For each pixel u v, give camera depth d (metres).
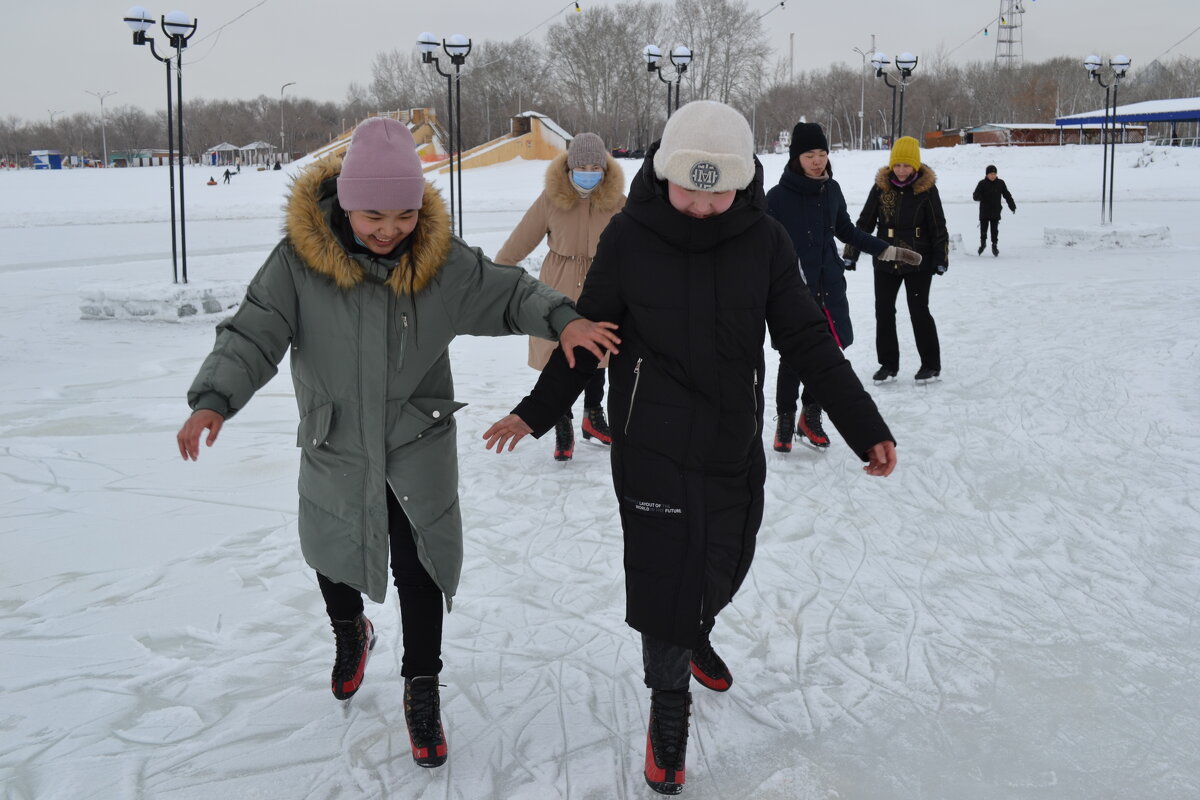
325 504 2.66
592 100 83.62
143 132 132.00
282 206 2.53
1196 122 64.94
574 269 5.38
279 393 6.95
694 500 2.50
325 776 2.57
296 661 3.19
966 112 89.50
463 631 3.40
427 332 2.59
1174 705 2.86
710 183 2.37
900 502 4.68
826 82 91.50
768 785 2.52
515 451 5.63
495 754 2.67
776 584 3.76
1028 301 11.07
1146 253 16.33
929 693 2.95
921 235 6.95
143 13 10.45
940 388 7.02
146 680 3.06
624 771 2.60
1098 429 5.84
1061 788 2.48
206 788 2.51
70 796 2.47
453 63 12.50
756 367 2.60
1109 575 3.78
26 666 3.14
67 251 18.98
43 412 6.36
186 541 4.21
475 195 37.12
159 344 9.02
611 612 3.55
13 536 4.24
